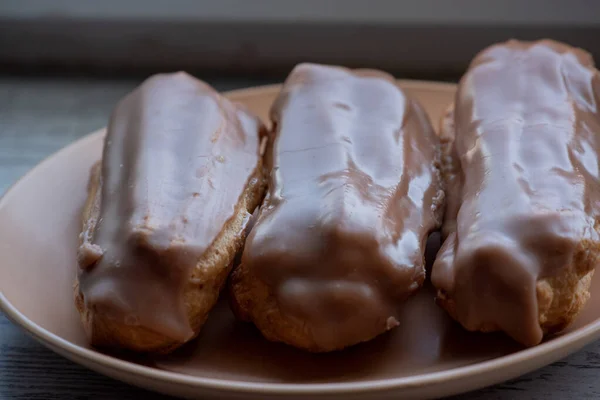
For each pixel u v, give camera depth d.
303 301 0.40
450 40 0.62
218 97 0.48
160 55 0.66
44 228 0.46
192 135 0.45
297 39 0.64
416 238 0.42
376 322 0.40
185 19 0.64
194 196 0.42
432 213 0.44
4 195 0.47
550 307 0.40
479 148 0.44
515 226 0.40
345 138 0.44
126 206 0.42
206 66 0.66
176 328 0.40
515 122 0.44
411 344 0.41
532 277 0.39
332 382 0.40
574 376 0.42
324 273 0.40
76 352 0.39
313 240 0.40
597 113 0.46
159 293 0.40
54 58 0.67
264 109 0.53
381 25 0.63
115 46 0.66
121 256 0.40
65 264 0.45
